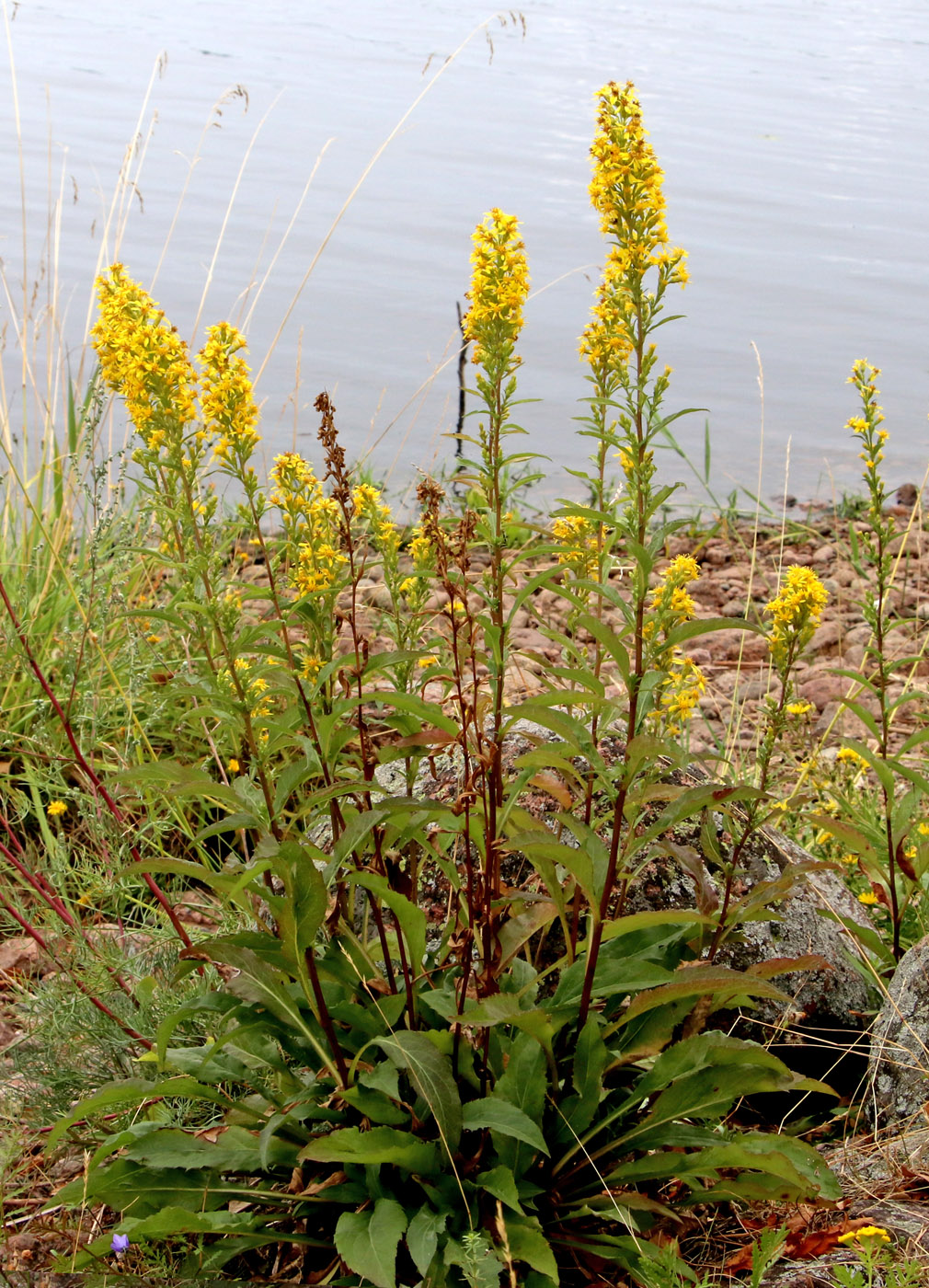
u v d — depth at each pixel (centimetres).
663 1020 255
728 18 4134
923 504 821
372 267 1216
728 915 260
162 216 1337
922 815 407
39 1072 291
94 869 385
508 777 325
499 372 248
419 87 2325
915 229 1482
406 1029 252
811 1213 249
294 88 2206
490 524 257
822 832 390
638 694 242
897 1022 289
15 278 903
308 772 245
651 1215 242
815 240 1420
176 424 254
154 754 436
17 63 2286
